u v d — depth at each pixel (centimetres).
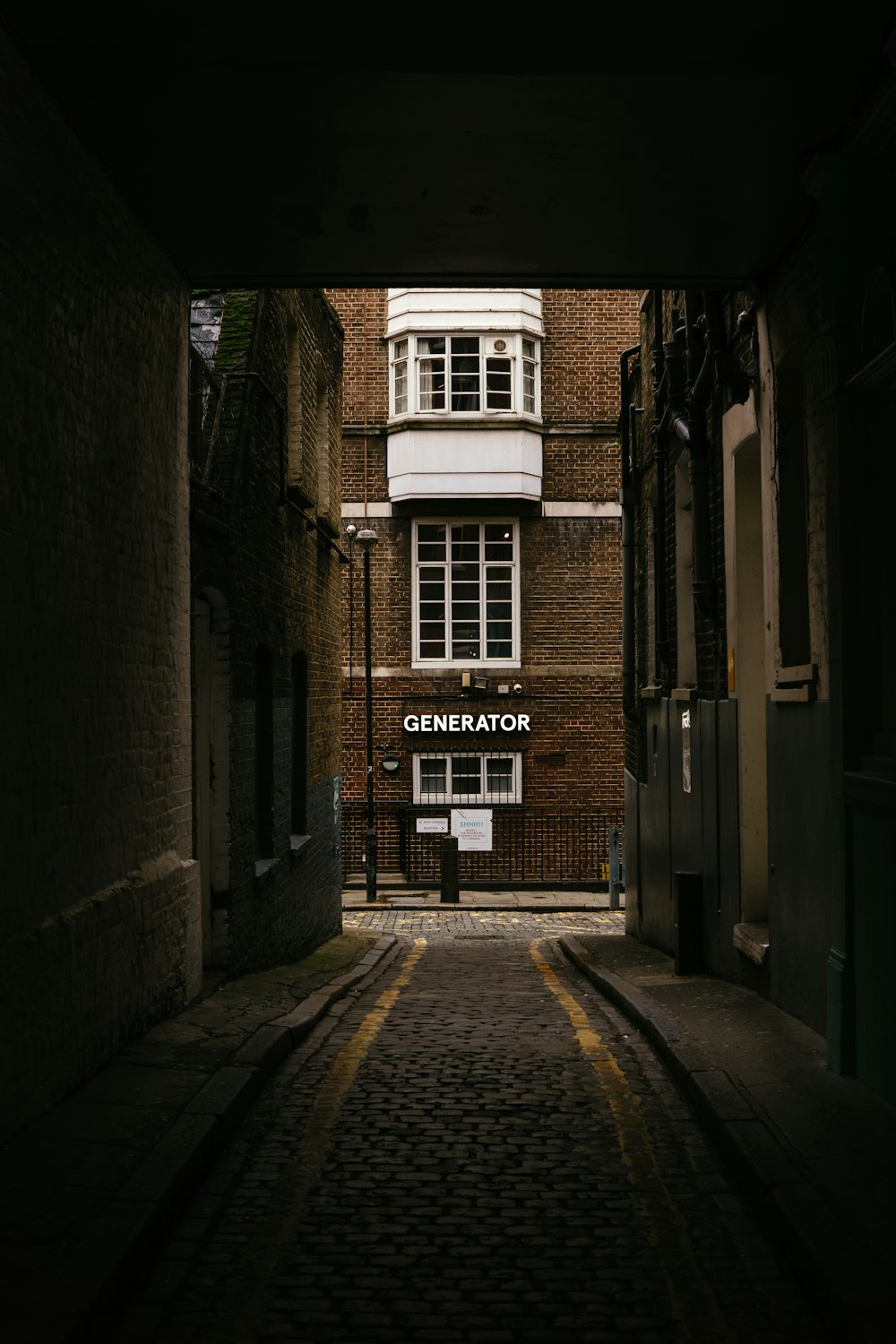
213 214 707
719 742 965
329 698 1557
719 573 966
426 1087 667
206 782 948
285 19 526
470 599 2366
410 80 558
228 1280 415
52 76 550
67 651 583
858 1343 349
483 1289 409
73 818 591
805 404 726
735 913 913
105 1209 429
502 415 2316
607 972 1089
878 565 592
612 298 2366
